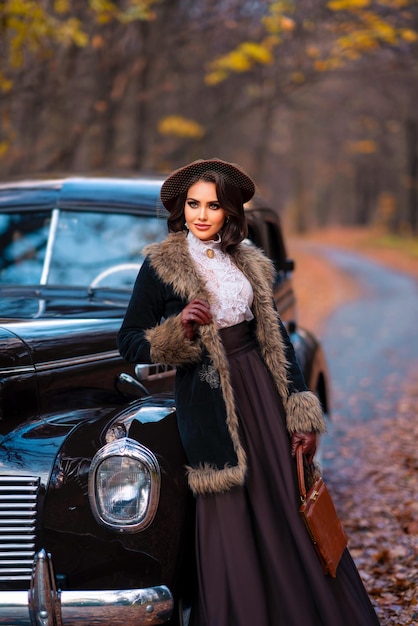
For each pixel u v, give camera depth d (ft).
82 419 10.89
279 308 17.48
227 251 10.68
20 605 9.62
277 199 259.39
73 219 14.67
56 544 9.92
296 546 10.02
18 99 40.93
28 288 13.98
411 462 21.17
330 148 178.40
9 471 10.05
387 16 42.47
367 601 10.57
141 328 10.37
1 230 14.78
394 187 203.72
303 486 10.18
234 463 9.96
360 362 37.35
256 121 94.99
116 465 9.79
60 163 43.88
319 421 10.43
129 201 14.80
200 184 10.31
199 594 10.02
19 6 29.09
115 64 41.96
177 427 10.36
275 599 9.86
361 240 171.12
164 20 43.32
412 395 29.43
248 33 45.85
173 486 10.00
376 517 17.47
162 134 59.62
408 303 63.98
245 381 10.34
